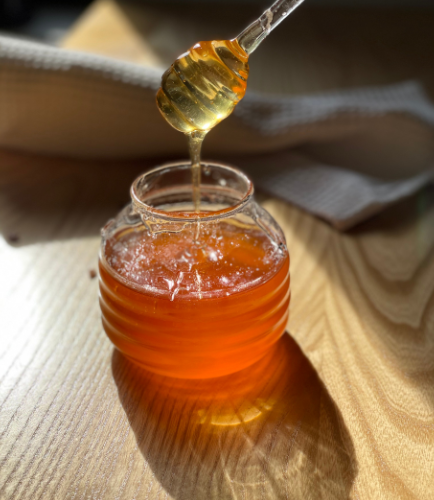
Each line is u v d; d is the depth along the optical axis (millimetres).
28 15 1163
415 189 439
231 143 454
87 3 1207
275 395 282
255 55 678
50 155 485
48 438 261
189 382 290
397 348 308
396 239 396
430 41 710
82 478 244
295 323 325
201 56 248
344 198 423
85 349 308
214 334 259
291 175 454
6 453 254
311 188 439
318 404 277
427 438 259
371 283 354
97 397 281
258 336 271
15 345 310
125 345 276
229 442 259
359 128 476
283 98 486
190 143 279
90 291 347
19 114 434
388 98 504
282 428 265
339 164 495
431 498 235
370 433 262
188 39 696
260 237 294
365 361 300
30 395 282
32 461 251
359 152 496
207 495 237
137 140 456
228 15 789
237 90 252
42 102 425
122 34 712
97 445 258
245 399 280
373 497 236
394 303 338
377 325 323
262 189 442
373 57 666
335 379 290
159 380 291
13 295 344
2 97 423
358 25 774
